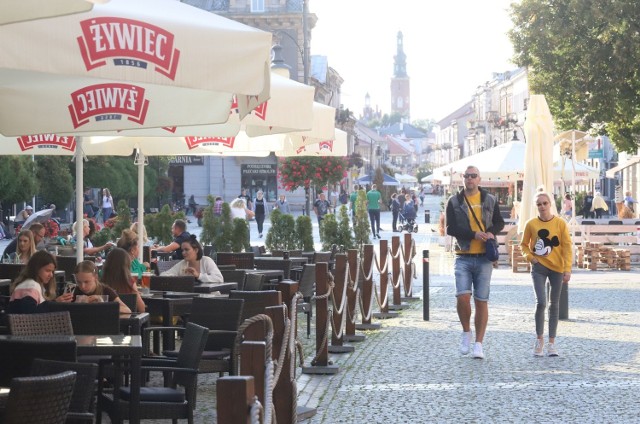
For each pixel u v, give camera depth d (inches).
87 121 382.0
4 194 1975.9
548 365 562.6
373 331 725.9
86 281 452.4
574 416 427.5
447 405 453.7
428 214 3031.5
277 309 336.2
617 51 1689.2
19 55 281.7
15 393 234.1
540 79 1775.3
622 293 978.7
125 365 383.9
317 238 1991.9
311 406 449.7
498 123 5191.9
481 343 591.8
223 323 449.4
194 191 3540.8
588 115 1775.3
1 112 398.9
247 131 527.2
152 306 506.0
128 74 299.3
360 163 3560.5
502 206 2055.9
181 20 312.3
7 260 745.6
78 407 281.9
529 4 1756.9
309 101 454.3
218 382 203.5
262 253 986.7
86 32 292.2
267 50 324.2
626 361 572.7
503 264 1417.3
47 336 335.9
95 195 2938.0
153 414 356.5
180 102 387.9
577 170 1579.7
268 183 3528.5
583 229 1406.3
